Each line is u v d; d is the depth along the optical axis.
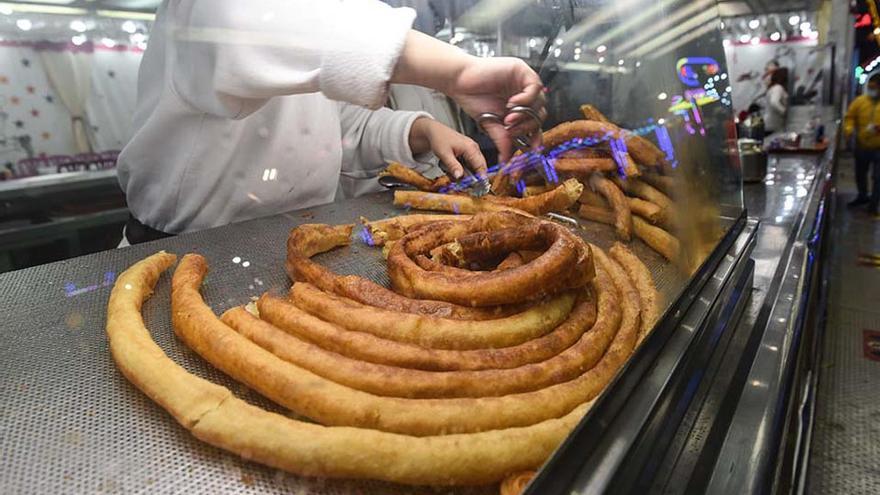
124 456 0.74
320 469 0.71
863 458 2.07
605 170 1.33
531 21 1.33
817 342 2.46
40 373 0.91
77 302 1.15
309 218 1.77
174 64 1.38
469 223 1.34
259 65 1.22
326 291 1.15
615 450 0.69
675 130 1.23
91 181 1.15
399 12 1.23
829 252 4.16
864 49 9.77
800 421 1.41
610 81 1.30
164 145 1.54
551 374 0.86
